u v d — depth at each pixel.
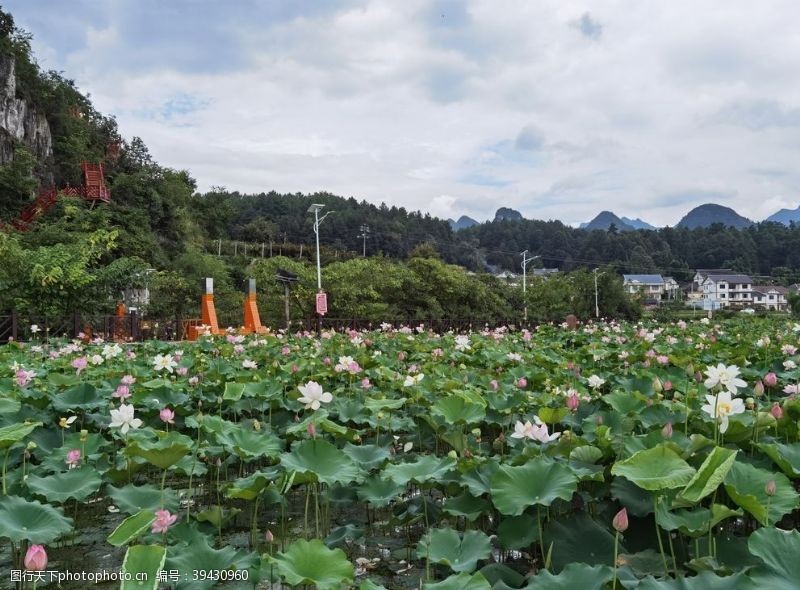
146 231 38.38
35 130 43.00
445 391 6.50
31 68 44.94
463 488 3.82
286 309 24.36
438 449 5.82
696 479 2.72
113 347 9.25
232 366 8.71
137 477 5.54
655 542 3.22
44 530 3.24
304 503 4.89
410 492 5.03
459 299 32.81
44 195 36.19
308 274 28.52
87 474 3.98
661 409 4.80
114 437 5.31
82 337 14.24
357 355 9.88
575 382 6.80
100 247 25.30
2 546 4.03
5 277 18.12
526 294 41.22
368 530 4.33
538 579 2.54
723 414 3.58
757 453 4.13
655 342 12.57
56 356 10.24
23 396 5.96
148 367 8.95
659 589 2.31
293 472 3.60
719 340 12.20
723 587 2.31
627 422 4.59
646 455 2.99
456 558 2.99
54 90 48.66
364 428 6.02
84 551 4.00
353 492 4.16
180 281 31.88
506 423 5.63
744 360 8.56
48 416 5.61
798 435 4.20
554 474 3.32
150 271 24.33
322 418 4.54
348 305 27.73
